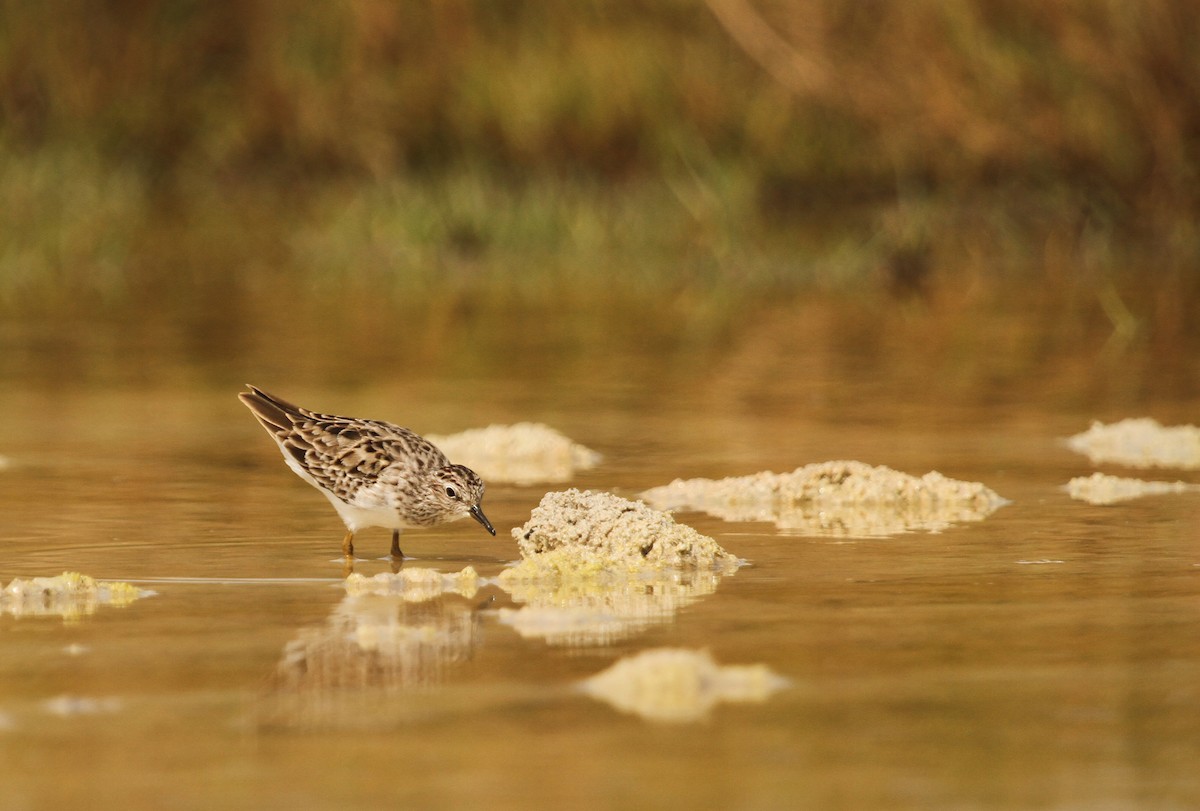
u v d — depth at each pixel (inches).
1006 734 243.0
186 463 493.7
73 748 237.6
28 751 236.4
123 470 482.0
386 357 719.1
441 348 746.2
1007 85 1054.4
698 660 275.1
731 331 797.2
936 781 225.0
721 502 444.5
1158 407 587.5
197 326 813.2
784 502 443.5
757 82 1162.0
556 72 1179.3
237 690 264.8
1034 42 1057.5
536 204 1106.7
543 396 620.4
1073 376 659.4
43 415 577.0
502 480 475.2
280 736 242.7
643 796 219.5
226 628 305.0
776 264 1029.8
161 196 1267.2
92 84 1280.8
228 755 234.5
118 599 329.7
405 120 1223.5
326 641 295.1
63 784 223.9
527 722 248.1
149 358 709.3
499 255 1083.9
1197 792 221.6
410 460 378.0
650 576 352.5
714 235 1065.5
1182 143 1056.8
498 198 1128.8
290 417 395.9
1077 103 1053.2
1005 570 355.6
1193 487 456.4
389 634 300.2
